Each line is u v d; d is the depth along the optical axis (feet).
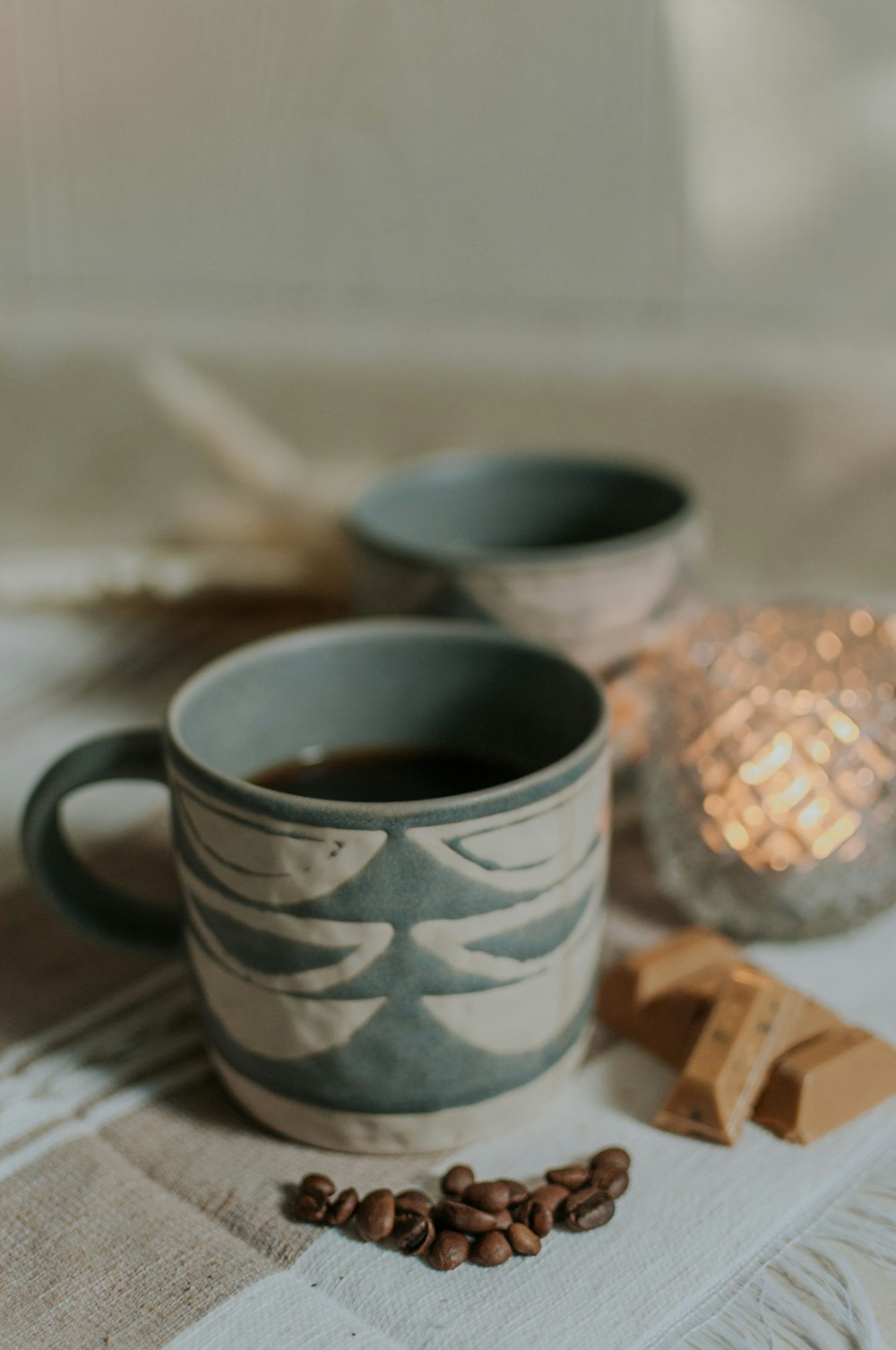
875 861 1.50
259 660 1.39
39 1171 1.28
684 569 1.64
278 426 2.06
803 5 1.79
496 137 1.89
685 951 1.44
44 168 1.92
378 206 1.94
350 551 1.68
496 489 1.81
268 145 1.90
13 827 1.63
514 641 1.40
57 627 2.04
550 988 1.27
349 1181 1.28
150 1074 1.37
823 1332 1.17
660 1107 1.34
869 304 1.92
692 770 1.54
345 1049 1.24
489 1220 1.22
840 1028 1.37
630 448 2.02
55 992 1.45
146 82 1.87
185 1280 1.20
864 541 2.02
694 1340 1.17
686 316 1.96
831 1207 1.26
